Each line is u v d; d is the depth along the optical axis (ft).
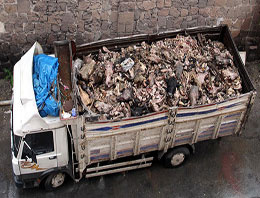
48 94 22.99
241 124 27.43
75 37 33.65
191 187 27.86
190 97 26.30
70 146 24.88
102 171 26.91
